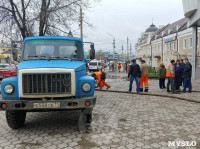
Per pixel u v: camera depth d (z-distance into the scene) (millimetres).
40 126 5398
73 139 4402
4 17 12922
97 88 13219
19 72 4531
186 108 7078
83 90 4734
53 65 4852
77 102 4531
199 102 7906
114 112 6676
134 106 7559
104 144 4090
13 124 5023
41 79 4531
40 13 12742
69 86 4637
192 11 16781
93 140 4309
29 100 4527
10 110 4590
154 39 55688
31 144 4180
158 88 12906
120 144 4074
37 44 5773
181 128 4977
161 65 12562
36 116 6477
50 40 5875
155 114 6336
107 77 23875
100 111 6832
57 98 4660
